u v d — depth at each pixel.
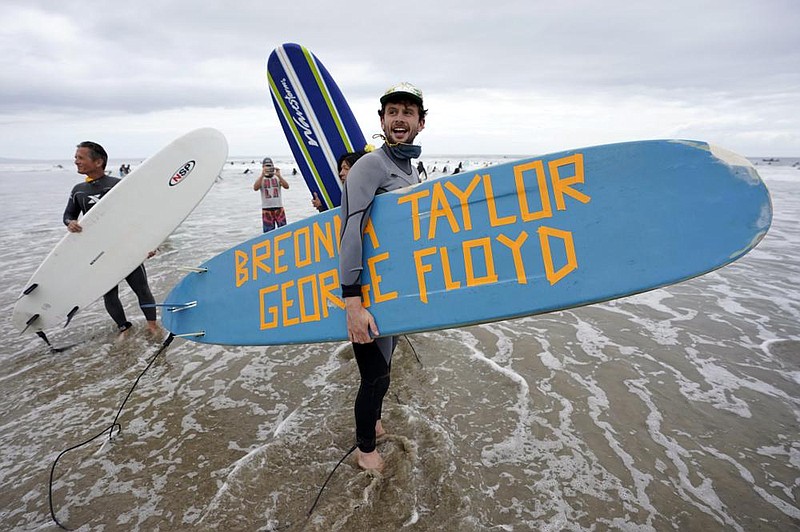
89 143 3.18
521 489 1.73
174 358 2.89
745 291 4.04
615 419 2.16
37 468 1.90
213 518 1.61
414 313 1.55
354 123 3.19
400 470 1.80
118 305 3.27
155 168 3.25
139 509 1.67
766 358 2.75
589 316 3.48
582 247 1.43
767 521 1.59
